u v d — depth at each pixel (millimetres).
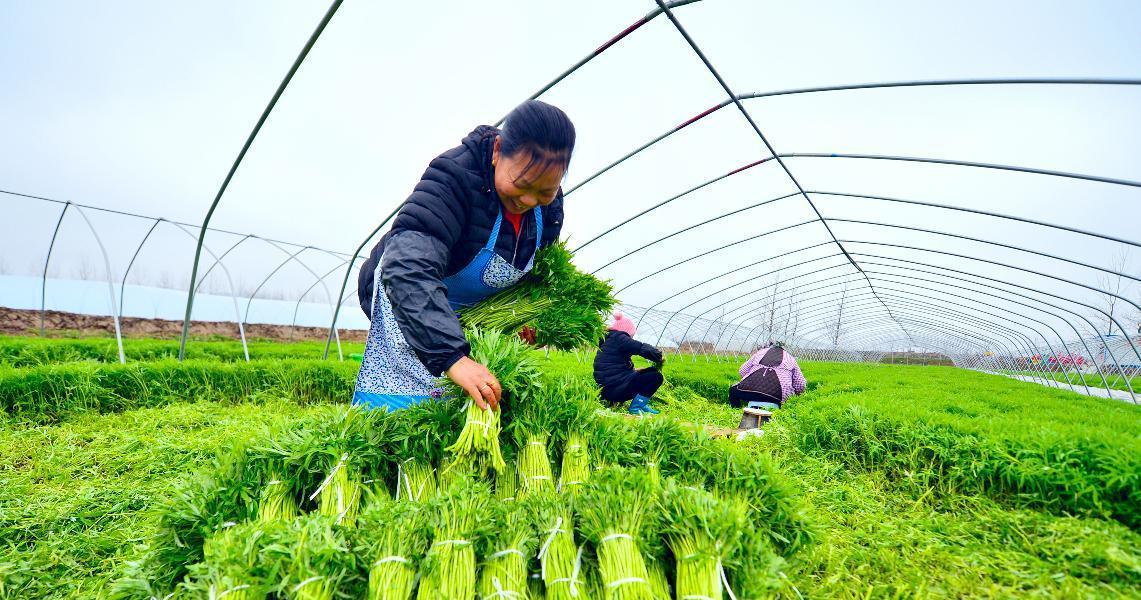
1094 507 3975
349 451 2525
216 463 2664
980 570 3154
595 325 3459
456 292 3258
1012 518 3846
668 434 3188
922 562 3318
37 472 4938
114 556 3428
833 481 4895
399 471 2635
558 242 3521
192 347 15539
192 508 2371
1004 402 9641
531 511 2305
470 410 2533
